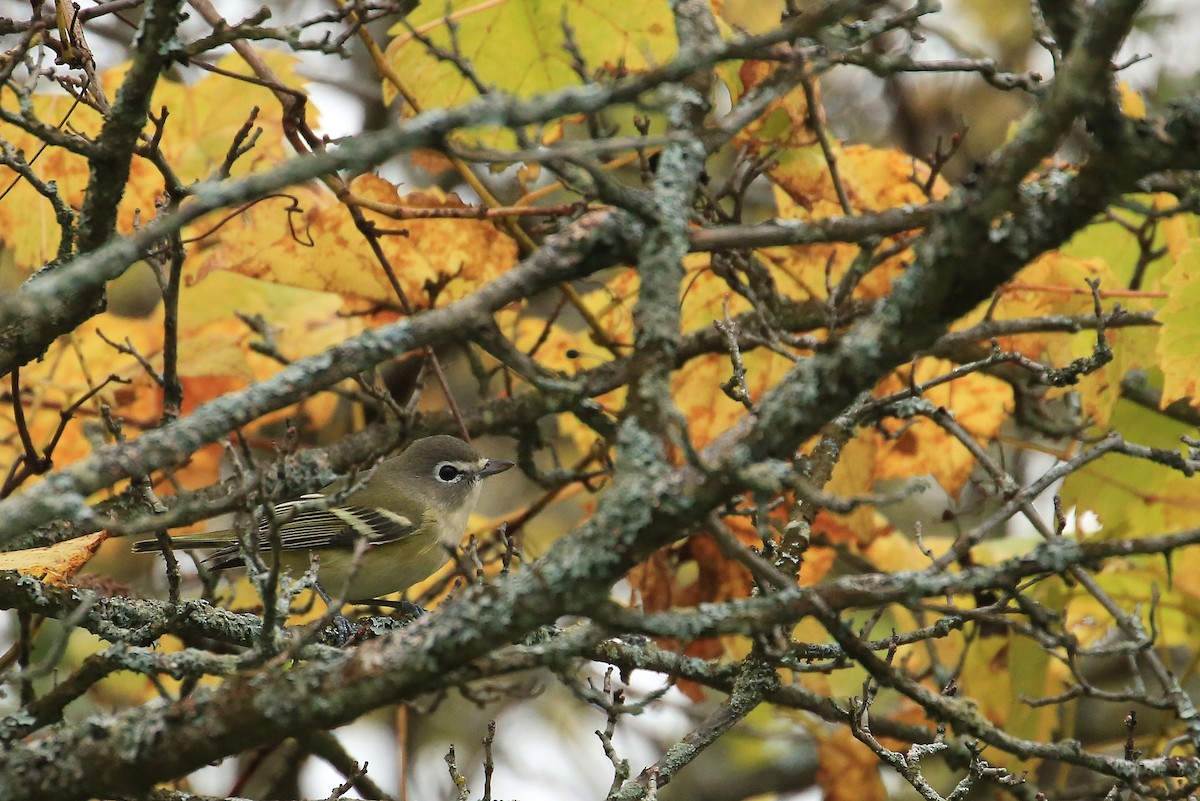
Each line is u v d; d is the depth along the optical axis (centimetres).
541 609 573
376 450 1259
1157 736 1387
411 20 1116
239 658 657
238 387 1289
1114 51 527
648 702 653
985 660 1288
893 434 1148
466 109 546
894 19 679
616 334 1291
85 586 981
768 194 1797
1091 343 1232
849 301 1180
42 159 1151
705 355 1261
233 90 1207
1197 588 1284
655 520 565
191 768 597
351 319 1362
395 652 588
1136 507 1294
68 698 645
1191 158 536
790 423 580
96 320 1322
